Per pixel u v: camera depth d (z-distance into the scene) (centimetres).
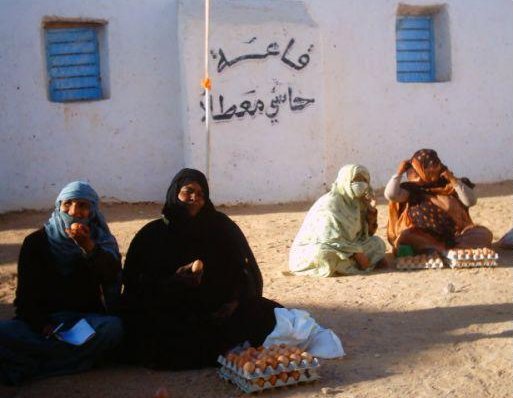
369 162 1212
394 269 732
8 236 940
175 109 1119
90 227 486
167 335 487
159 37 1111
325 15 1174
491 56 1280
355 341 530
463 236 751
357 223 720
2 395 454
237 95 1095
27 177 1075
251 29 1095
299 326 499
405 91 1229
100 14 1089
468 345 514
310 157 1138
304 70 1126
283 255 821
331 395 439
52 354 479
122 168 1105
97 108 1091
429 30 1270
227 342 490
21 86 1068
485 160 1283
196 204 497
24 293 477
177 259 500
